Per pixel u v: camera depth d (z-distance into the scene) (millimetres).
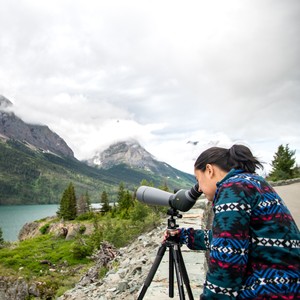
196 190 2238
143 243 10117
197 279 4520
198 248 2461
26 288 44344
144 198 2641
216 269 1607
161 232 10938
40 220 136750
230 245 1602
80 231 81938
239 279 1586
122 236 25266
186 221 9508
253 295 1613
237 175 1851
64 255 64062
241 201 1680
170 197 2443
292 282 1608
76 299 6965
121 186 102062
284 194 18406
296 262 1670
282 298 1575
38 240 86125
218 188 1843
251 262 1689
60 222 112938
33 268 57531
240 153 1933
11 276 51625
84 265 52688
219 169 1971
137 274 6430
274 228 1680
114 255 12062
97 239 53812
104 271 10211
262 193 1749
